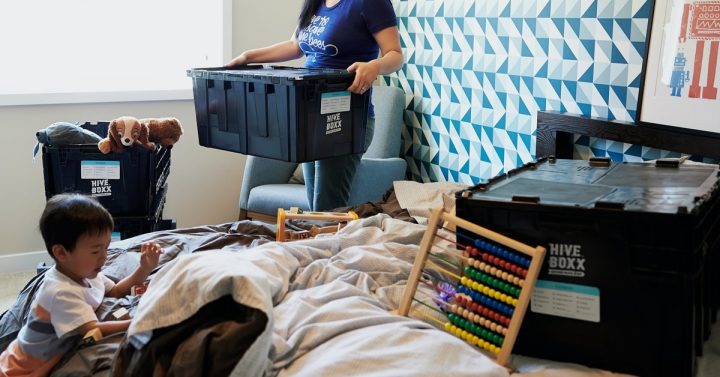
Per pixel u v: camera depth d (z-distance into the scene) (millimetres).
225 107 2730
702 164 2242
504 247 1820
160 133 3180
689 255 1639
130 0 4133
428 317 1926
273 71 2725
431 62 4043
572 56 3150
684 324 1671
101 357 1830
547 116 3193
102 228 2002
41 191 3936
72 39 4035
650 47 2754
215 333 1548
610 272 1718
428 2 4008
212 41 4336
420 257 1934
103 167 2980
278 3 4398
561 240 1751
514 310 1764
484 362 1615
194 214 4406
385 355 1620
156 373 1580
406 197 2998
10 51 3900
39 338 1936
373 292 2076
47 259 3990
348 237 2336
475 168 3816
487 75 3645
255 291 1566
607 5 2957
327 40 2875
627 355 1738
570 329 1783
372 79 2656
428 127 4133
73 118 3947
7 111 3787
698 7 2547
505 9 3473
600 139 3057
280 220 2516
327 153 2660
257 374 1562
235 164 4453
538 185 1962
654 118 2760
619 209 1680
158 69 4262
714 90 2520
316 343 1724
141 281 2225
